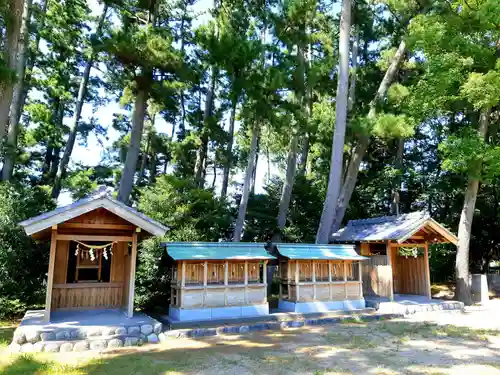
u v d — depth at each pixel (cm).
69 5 1734
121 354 620
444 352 632
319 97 1798
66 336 667
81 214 752
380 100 1453
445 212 1886
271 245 1066
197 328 797
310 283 1000
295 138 1518
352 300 1054
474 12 1196
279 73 1188
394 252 1362
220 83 1922
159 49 1192
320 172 2075
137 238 895
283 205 1528
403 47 1520
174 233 1131
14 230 945
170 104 1418
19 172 1922
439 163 1898
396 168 1820
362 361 575
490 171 1212
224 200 1578
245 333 805
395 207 1856
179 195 1305
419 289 1259
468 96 1166
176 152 1881
